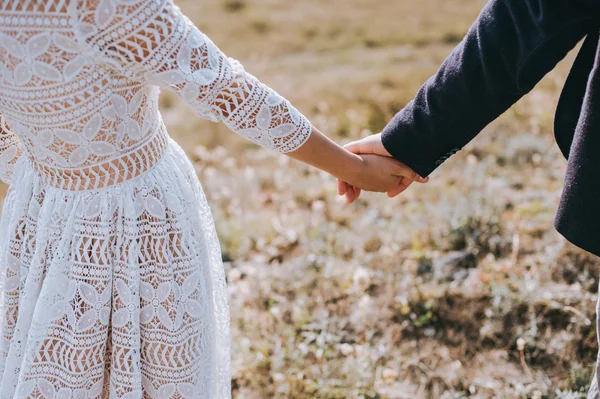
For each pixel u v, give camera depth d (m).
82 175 1.69
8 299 1.88
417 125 2.04
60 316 1.71
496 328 3.01
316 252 3.68
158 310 1.76
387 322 3.16
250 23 9.73
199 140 6.05
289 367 2.91
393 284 3.33
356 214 4.20
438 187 4.34
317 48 8.73
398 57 8.14
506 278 3.29
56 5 1.49
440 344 3.02
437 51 8.34
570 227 1.65
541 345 2.89
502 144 4.89
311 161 1.84
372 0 10.84
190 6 10.54
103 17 1.48
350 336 3.10
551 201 3.94
